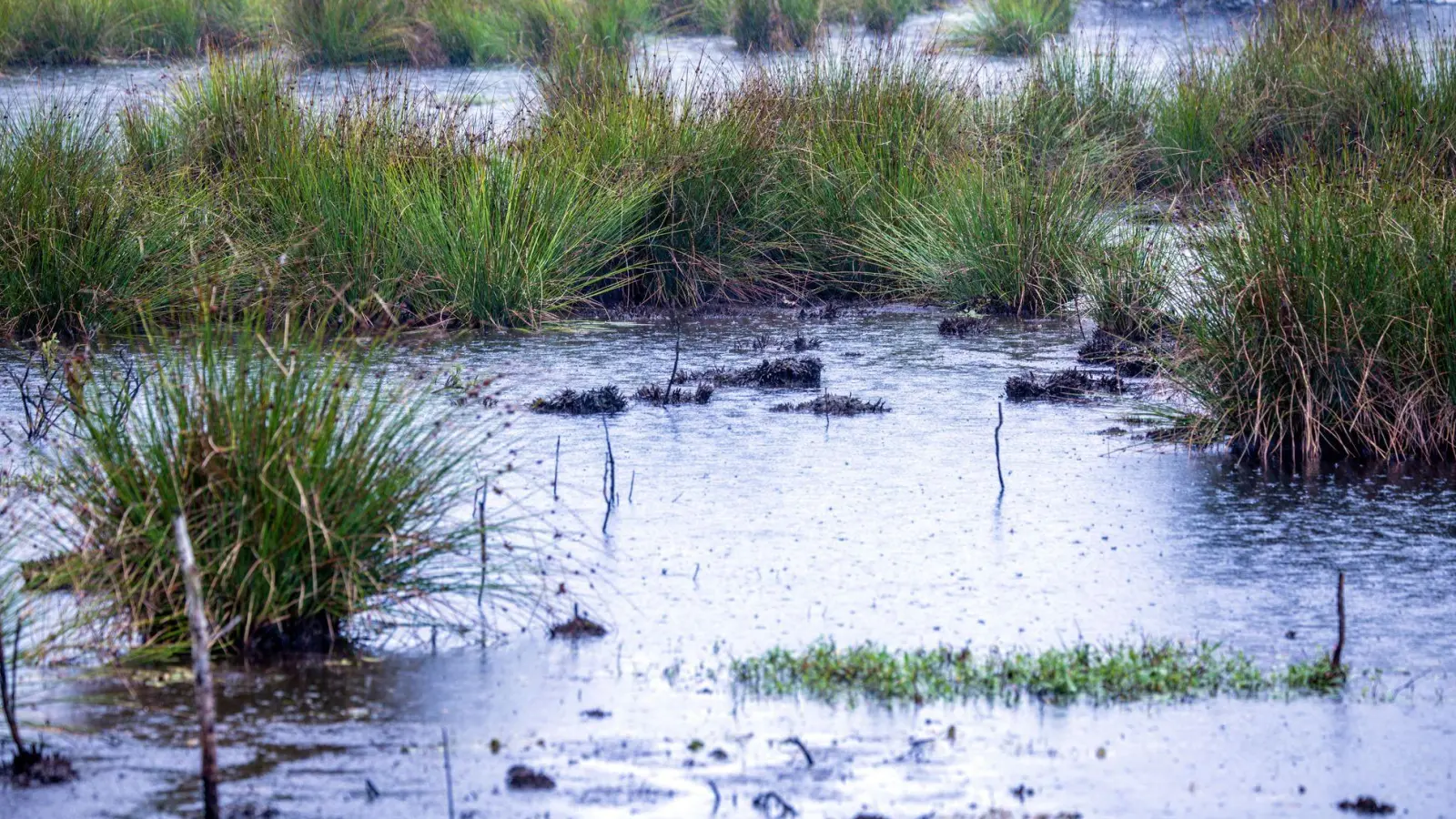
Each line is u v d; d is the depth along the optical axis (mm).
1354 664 13844
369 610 14391
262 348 16828
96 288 27531
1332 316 20781
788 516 18031
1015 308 31062
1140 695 13102
